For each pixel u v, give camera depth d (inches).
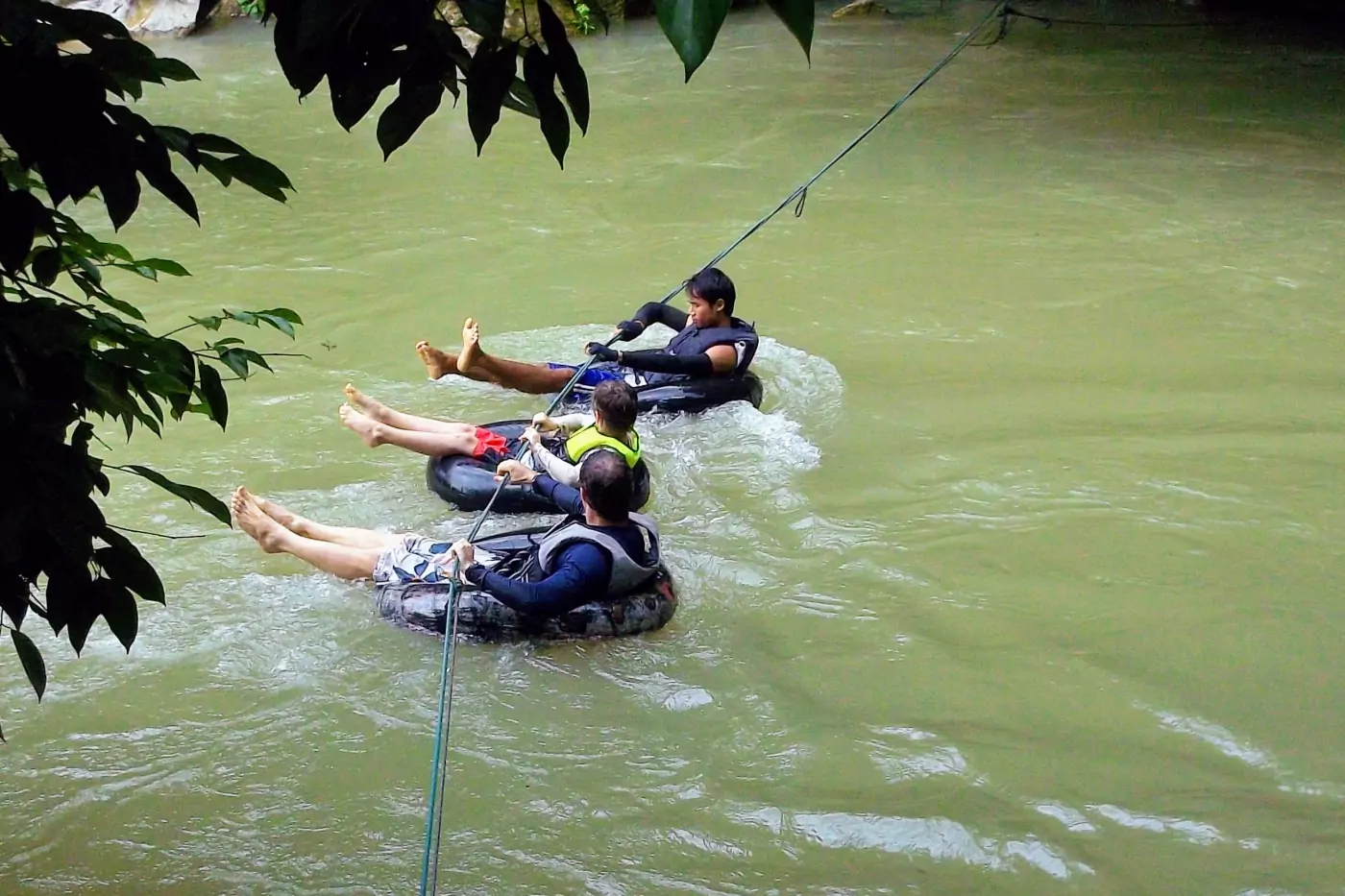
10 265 77.0
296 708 158.7
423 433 211.2
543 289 312.7
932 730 155.8
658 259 335.3
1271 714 158.4
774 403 250.1
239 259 329.1
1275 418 245.0
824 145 451.8
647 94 522.6
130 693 160.4
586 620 170.9
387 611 174.2
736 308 304.0
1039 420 244.4
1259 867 133.8
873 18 703.7
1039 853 136.2
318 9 66.2
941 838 138.6
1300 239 354.9
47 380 85.5
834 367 269.3
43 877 132.9
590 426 204.7
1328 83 555.2
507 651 169.5
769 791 145.9
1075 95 534.0
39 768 147.6
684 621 178.5
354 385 255.6
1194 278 325.7
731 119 485.4
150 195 379.6
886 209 381.4
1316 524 203.9
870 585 187.8
